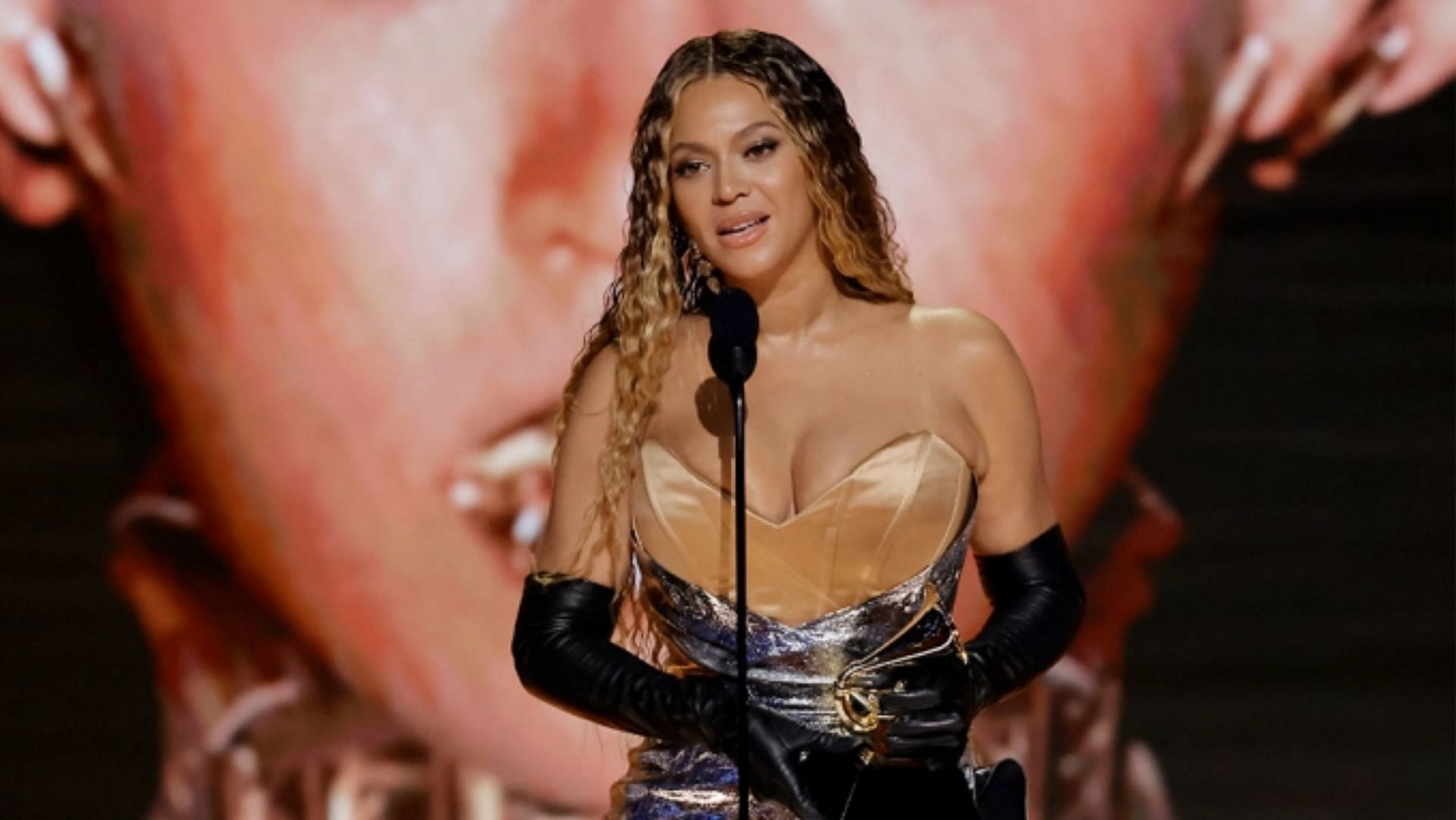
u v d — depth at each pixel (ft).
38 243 58.95
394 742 58.90
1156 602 58.70
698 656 30.76
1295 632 58.75
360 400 58.39
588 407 32.01
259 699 59.11
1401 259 58.59
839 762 27.61
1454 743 58.59
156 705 59.31
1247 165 58.44
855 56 58.18
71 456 59.26
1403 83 58.39
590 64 58.03
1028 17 58.18
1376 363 58.65
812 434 30.78
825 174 30.96
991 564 32.63
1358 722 58.75
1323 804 58.75
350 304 58.34
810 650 30.07
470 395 58.39
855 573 30.30
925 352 31.53
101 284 58.95
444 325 58.34
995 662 29.96
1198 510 58.59
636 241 31.91
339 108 58.18
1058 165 58.23
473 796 58.90
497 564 58.59
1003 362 31.71
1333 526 58.70
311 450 58.59
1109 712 58.70
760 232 30.58
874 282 31.76
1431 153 58.49
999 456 31.76
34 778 59.36
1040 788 58.59
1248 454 58.65
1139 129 58.23
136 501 59.21
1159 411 58.54
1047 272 58.23
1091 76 58.18
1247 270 58.54
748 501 30.55
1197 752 58.65
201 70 58.39
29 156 58.75
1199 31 58.18
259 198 58.39
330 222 58.23
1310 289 58.54
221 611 59.11
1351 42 58.29
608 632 31.81
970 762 30.76
